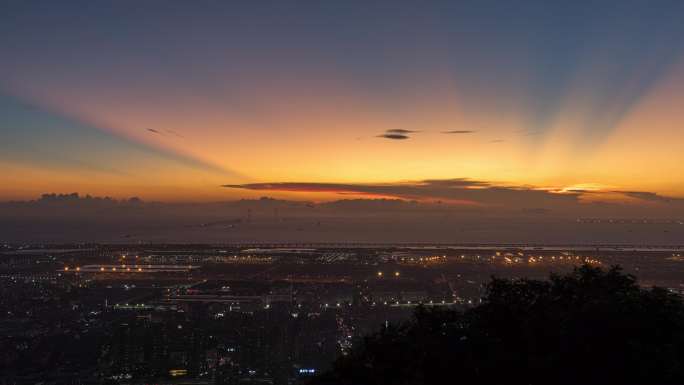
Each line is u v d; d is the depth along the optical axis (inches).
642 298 530.6
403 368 559.2
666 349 465.7
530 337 526.3
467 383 527.5
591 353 486.3
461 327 595.5
